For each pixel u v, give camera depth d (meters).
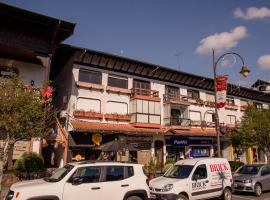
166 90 27.61
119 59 23.20
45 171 16.30
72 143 19.77
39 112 10.99
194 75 28.77
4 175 14.45
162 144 25.83
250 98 37.91
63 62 23.70
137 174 9.28
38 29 18.73
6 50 17.56
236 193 15.50
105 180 8.59
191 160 12.13
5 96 10.67
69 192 7.86
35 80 18.77
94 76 22.59
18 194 7.25
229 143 32.72
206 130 29.61
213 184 11.73
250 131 23.92
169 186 10.42
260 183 14.87
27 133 10.80
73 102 20.97
